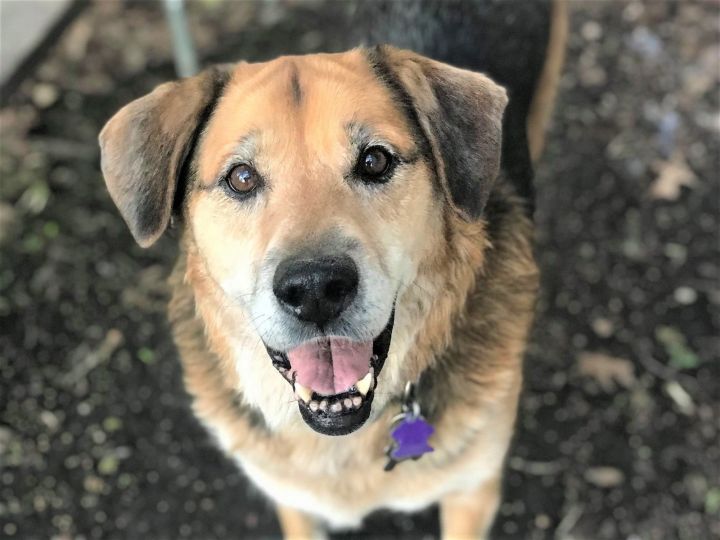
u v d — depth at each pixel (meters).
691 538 0.71
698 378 0.79
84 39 1.07
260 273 0.45
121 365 0.82
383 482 0.58
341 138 0.48
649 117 0.98
